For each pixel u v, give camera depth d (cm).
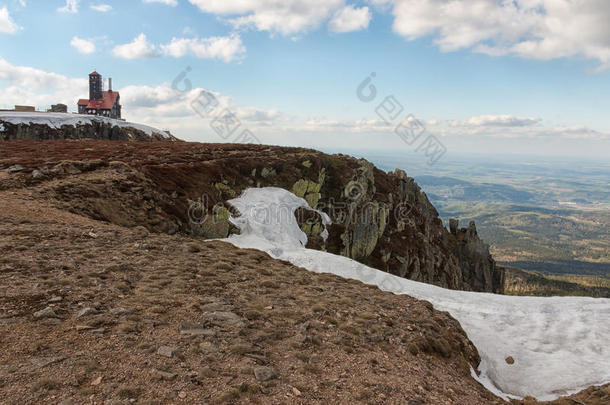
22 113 12312
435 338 1792
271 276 2266
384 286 3148
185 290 1652
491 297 3106
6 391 771
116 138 14388
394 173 11231
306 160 7225
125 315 1276
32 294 1306
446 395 1226
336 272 3375
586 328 2473
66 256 1803
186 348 1117
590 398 1588
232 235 4350
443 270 9350
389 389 1119
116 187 3659
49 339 1030
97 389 829
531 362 2059
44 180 3406
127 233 2495
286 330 1438
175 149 7019
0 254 1656
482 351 2148
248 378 1006
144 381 896
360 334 1575
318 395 998
